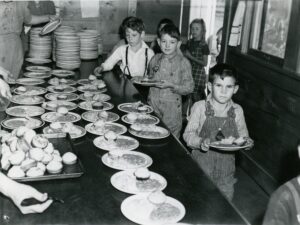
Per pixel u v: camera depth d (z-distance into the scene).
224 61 4.16
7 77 2.78
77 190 1.43
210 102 2.29
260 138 3.42
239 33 3.78
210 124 2.27
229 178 2.26
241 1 3.68
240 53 3.76
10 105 2.45
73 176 1.51
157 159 1.75
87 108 2.47
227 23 4.06
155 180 1.51
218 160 2.22
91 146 1.87
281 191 1.13
